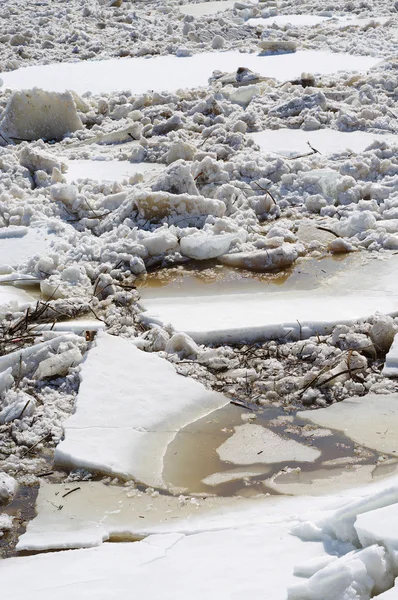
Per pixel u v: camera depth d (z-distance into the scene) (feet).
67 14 100.01
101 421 22.75
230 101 58.23
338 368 24.88
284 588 14.60
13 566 17.15
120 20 97.96
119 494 20.13
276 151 46.68
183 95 59.36
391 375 24.76
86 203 38.22
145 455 21.57
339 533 15.92
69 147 51.75
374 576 14.06
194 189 38.40
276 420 23.13
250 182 41.01
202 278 32.60
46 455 21.98
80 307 29.84
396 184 39.73
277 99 57.98
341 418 23.00
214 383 24.95
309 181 40.37
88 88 66.69
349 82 61.05
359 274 32.12
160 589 15.20
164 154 46.80
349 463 21.03
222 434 22.53
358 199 39.27
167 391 24.12
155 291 31.50
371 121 51.16
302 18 97.40
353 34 83.20
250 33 87.20
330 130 50.88
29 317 29.17
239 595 14.56
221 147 46.01
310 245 34.83
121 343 26.40
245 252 34.01
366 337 26.25
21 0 112.57
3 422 23.49
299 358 26.12
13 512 19.81
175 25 94.79
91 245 34.73
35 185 43.68
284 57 74.64
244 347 26.76
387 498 15.46
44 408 23.93
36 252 34.76
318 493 19.77
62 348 26.32
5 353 26.63
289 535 16.78
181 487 20.34
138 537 18.48
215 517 18.95
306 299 29.96
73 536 18.49
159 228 35.83
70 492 20.29
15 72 74.33
